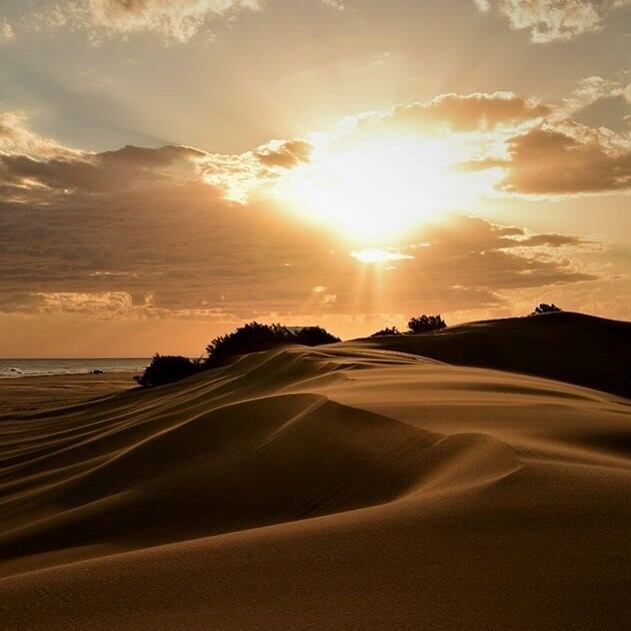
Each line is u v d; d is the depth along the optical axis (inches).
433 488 235.3
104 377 3410.4
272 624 130.0
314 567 158.9
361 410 386.6
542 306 1855.3
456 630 120.0
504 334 1413.6
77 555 291.4
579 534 161.3
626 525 164.7
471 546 160.4
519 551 154.3
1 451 821.2
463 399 432.8
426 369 683.4
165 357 1727.4
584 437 307.7
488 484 209.2
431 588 139.1
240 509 311.4
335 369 729.6
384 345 1385.3
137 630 134.0
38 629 139.9
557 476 210.1
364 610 131.9
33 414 1290.6
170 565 172.9
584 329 1448.1
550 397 484.1
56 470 563.2
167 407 870.4
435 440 306.3
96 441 680.4
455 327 1583.4
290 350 1007.6
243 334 1809.8
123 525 323.6
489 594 133.4
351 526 187.5
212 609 141.0
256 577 156.8
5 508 446.3
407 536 172.1
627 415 398.3
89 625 139.1
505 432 308.3
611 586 132.3
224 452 416.5
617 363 1233.4
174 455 446.6
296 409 451.2
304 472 328.5
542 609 125.3
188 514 322.3
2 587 168.7
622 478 207.6
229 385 869.2
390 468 295.0
